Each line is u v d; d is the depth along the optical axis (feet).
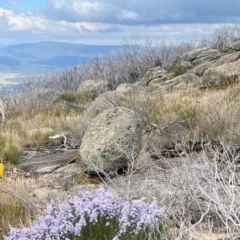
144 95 39.04
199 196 13.87
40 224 11.37
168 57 115.96
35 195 17.79
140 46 118.62
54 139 38.70
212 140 25.20
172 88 61.05
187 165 14.32
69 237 11.35
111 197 12.23
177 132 26.78
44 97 70.74
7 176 25.53
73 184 21.54
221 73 56.39
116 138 23.04
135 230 11.30
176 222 12.95
